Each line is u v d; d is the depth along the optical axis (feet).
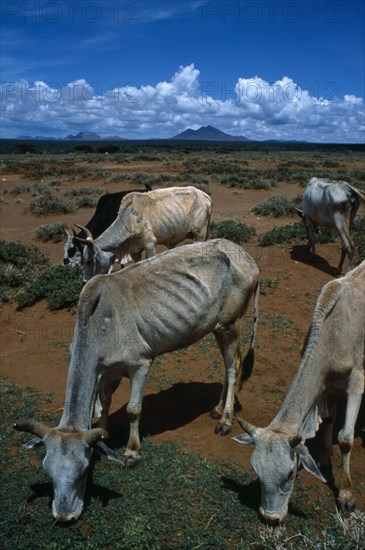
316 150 318.86
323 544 13.23
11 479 16.21
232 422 19.62
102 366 16.29
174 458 17.29
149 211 31.42
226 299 18.61
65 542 13.56
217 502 15.17
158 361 24.63
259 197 81.87
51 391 22.29
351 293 15.89
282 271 37.22
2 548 13.37
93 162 153.28
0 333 28.55
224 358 19.71
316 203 37.86
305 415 14.38
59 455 13.38
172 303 17.29
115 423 19.77
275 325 28.09
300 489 15.97
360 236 43.88
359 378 15.58
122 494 15.52
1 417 19.99
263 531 13.88
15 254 41.50
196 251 18.17
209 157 189.06
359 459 17.72
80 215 67.00
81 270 33.76
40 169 123.95
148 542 13.60
